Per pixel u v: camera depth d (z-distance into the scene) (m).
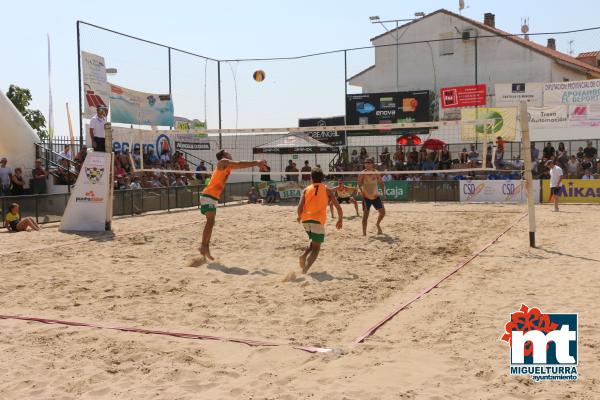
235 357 4.35
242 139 25.67
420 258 8.62
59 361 4.30
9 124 17.56
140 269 7.85
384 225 13.03
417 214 15.84
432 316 5.37
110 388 3.79
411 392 3.61
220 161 8.39
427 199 20.94
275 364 4.18
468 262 8.20
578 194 19.12
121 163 19.17
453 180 20.58
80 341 4.77
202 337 4.80
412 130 26.09
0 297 6.34
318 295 6.27
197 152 24.59
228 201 21.62
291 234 11.54
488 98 31.48
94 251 9.55
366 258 8.64
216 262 8.39
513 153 25.06
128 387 3.81
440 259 8.53
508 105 23.53
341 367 4.07
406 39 34.25
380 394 3.59
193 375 3.99
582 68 32.12
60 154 19.20
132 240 10.88
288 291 6.46
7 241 10.99
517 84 23.44
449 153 22.34
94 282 7.04
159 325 5.22
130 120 20.34
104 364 4.23
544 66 31.16
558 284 6.61
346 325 5.15
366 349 4.43
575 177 20.36
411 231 11.88
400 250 9.37
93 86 18.39
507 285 6.63
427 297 6.12
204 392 3.71
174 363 4.23
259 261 8.46
